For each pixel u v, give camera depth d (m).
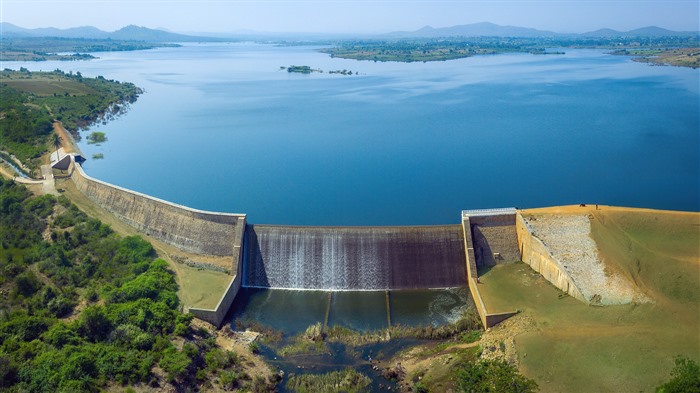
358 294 101.06
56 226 119.00
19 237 112.56
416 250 103.06
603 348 76.50
